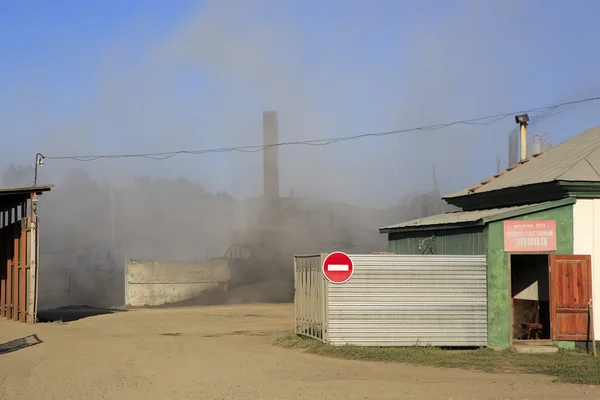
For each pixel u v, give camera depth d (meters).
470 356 15.74
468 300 16.81
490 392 11.17
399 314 16.53
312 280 17.62
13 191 22.45
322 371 13.38
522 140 25.03
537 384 12.10
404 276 16.62
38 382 12.05
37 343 17.75
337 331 16.36
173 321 25.69
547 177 18.44
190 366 13.89
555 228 17.28
